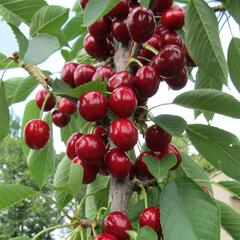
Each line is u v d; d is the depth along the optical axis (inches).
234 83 19.5
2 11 18.2
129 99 14.1
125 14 16.1
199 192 14.0
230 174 18.5
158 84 15.3
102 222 14.4
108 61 17.3
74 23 20.8
